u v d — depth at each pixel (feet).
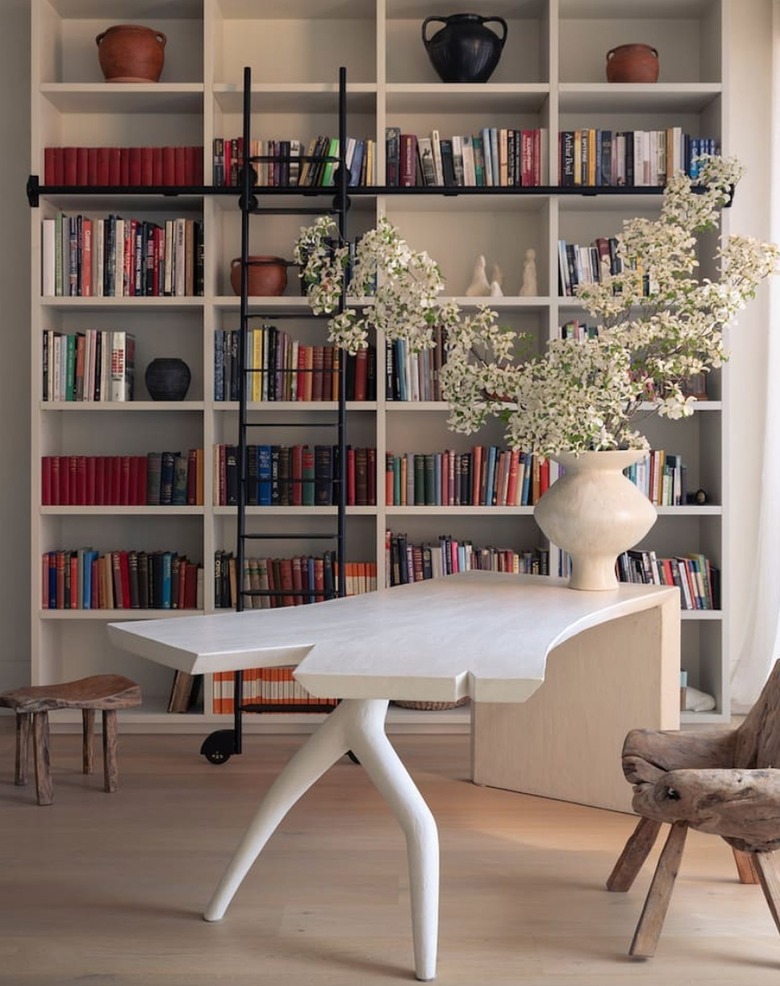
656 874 8.57
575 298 14.88
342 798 12.39
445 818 11.80
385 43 15.46
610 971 8.34
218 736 13.60
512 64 15.97
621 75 15.06
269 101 15.33
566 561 15.08
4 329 16.08
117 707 12.35
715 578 15.06
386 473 15.03
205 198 14.79
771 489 15.46
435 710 15.10
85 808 11.96
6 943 8.73
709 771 7.77
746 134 15.93
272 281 15.12
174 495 15.06
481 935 8.94
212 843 10.91
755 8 15.90
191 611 14.99
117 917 9.23
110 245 14.98
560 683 12.39
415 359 14.96
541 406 10.16
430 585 11.65
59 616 14.90
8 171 16.02
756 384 15.98
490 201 15.29
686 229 11.00
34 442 14.90
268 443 16.07
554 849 10.89
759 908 9.51
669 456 15.49
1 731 15.23
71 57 15.97
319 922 9.16
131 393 15.44
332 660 7.77
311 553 16.17
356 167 14.90
